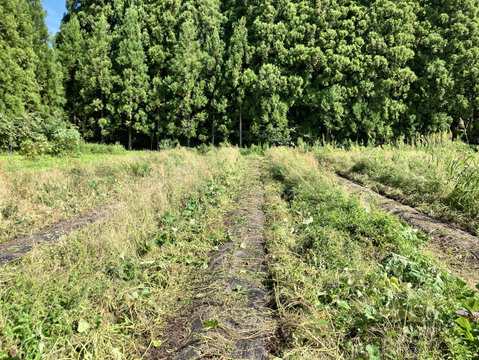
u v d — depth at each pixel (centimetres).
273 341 193
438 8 2308
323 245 299
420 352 164
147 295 244
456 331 172
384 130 2097
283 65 2333
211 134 2520
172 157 997
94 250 287
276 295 228
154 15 2545
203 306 228
